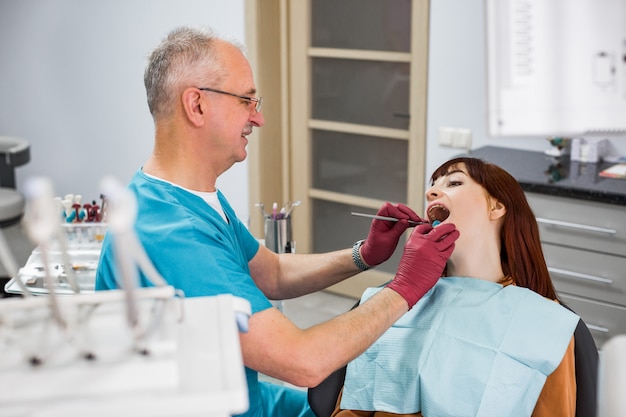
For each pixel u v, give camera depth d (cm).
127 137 486
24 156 482
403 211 188
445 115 363
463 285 169
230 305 93
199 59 163
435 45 358
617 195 282
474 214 168
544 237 305
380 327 154
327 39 398
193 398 73
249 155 428
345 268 196
